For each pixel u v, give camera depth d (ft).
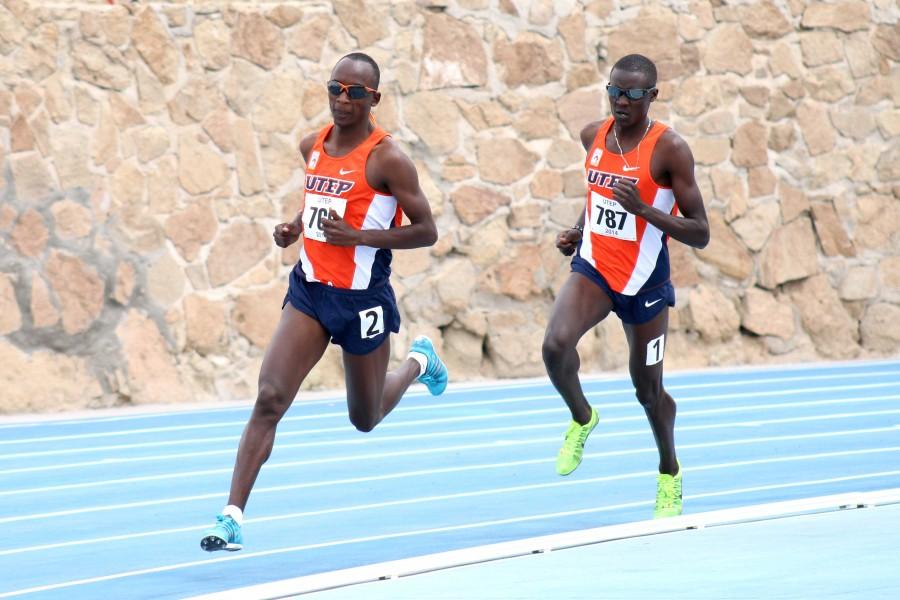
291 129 136.36
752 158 155.43
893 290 160.45
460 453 102.06
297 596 56.29
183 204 131.85
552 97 147.33
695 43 153.07
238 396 133.59
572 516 78.69
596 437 109.09
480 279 144.15
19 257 124.77
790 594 54.03
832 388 137.49
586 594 55.11
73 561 68.33
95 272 127.65
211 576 64.49
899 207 160.45
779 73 156.97
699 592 54.85
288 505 82.79
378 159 66.18
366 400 71.61
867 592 54.08
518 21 146.00
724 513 72.64
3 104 124.36
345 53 138.92
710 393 133.90
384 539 72.69
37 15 125.90
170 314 130.93
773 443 105.50
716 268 154.30
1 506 83.56
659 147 73.05
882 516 72.64
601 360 149.28
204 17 132.77
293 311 67.72
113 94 128.88
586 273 75.51
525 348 146.00
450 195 143.02
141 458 101.50
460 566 62.13
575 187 148.25
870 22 160.15
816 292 158.40
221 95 133.39
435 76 142.31
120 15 129.18
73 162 126.93
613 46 150.00
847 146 159.63
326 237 64.75
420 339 82.02
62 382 125.80
